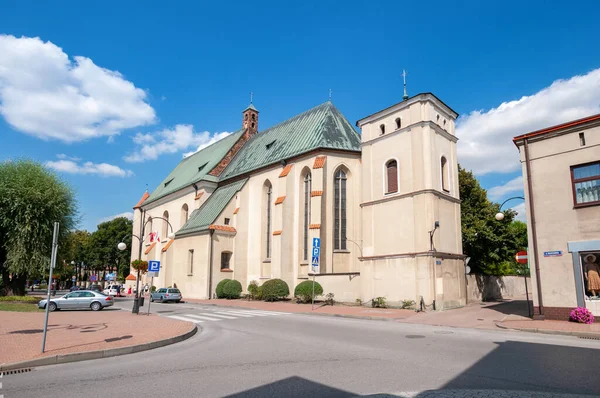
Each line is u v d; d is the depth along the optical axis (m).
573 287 17.53
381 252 27.88
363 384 7.67
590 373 8.44
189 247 43.72
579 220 17.64
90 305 28.53
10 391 7.48
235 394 7.06
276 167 40.22
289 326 17.70
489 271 41.66
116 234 89.00
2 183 33.72
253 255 41.50
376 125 29.94
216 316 22.72
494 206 37.69
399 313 23.02
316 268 28.64
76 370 9.38
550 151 18.84
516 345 12.07
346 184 36.28
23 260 33.41
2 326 16.80
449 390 7.17
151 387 7.63
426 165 26.19
